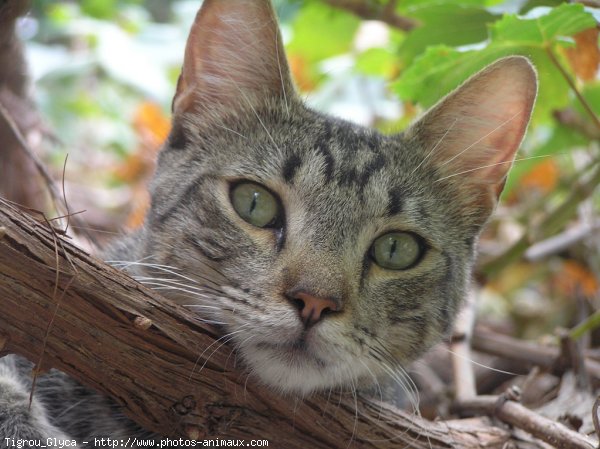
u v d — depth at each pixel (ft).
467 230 1.34
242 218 1.24
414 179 1.30
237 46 1.32
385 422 1.23
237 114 1.31
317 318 1.19
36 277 1.10
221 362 1.17
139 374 1.14
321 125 1.31
